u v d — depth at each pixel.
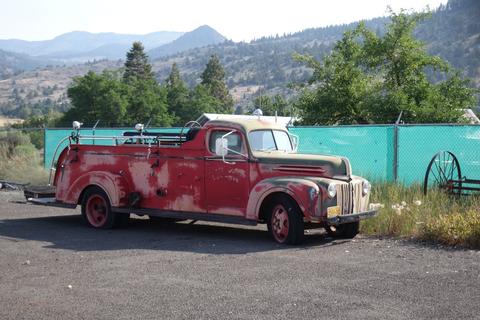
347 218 9.81
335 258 8.63
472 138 14.40
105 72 62.91
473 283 7.09
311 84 24.83
